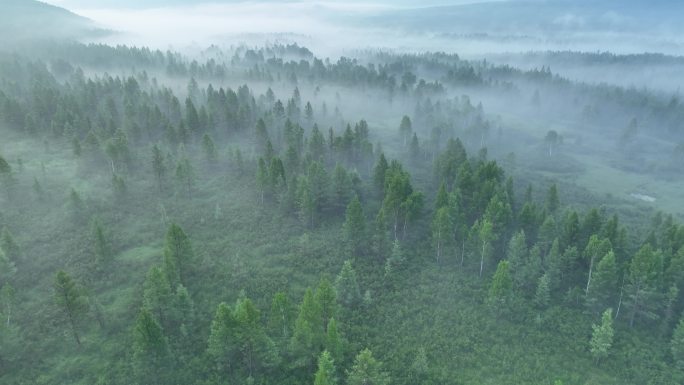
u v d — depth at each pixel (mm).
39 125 133375
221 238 86750
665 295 64562
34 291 68812
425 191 113375
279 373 55938
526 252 77312
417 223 93312
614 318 68562
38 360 56656
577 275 76125
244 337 53062
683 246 66875
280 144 139625
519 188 124625
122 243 82500
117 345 59469
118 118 143750
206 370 55625
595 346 60156
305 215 90875
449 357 60594
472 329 65750
